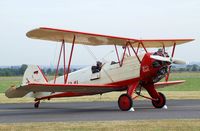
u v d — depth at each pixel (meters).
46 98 20.05
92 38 17.72
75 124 11.98
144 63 17.55
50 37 17.44
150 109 17.55
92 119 13.48
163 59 17.38
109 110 17.38
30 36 17.06
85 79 19.14
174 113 15.11
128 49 18.30
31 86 16.27
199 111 15.91
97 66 18.89
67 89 17.58
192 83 51.50
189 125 11.48
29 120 13.45
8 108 19.25
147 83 18.14
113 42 18.42
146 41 18.52
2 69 122.50
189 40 18.98
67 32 16.44
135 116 14.23
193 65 132.75
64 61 18.00
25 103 22.50
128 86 17.98
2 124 12.18
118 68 18.25
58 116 14.77
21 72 122.75
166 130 10.78
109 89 18.36
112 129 11.02
